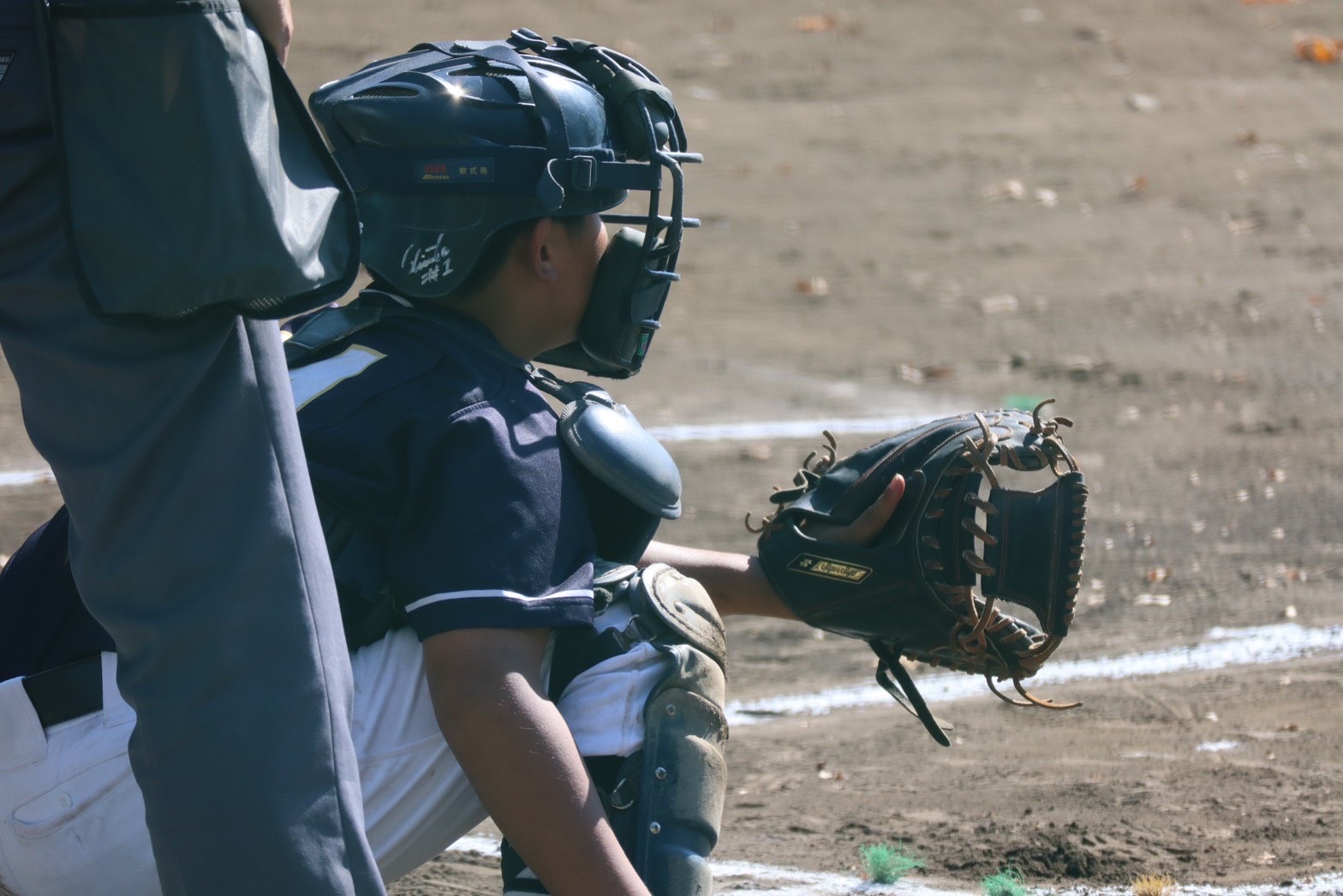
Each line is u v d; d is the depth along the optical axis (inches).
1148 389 1261.1
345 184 258.2
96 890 291.3
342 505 289.4
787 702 661.9
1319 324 1454.2
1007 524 352.2
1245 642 721.0
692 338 1403.8
